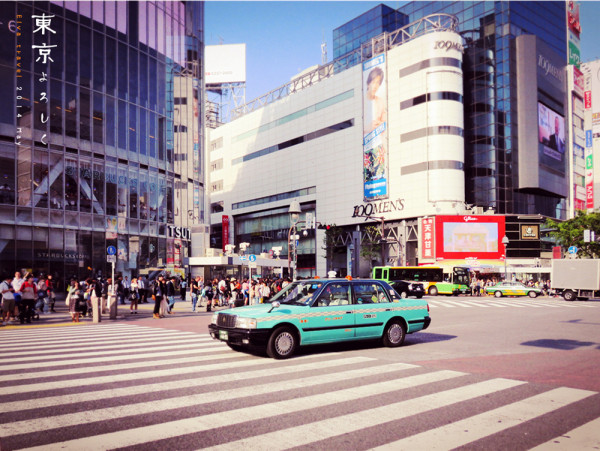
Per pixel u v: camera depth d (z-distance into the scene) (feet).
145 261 123.13
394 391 22.36
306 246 258.57
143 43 127.03
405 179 207.41
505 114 212.84
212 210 333.62
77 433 16.25
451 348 36.42
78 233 106.22
